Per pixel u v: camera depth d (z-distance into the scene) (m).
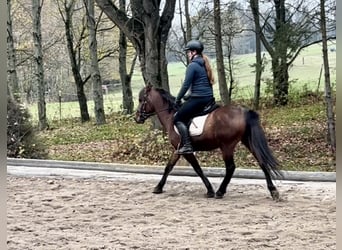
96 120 25.09
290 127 17.67
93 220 6.97
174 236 6.14
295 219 6.84
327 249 5.49
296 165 13.80
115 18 14.98
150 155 14.47
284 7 20.09
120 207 7.69
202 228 6.49
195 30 22.28
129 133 19.91
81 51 30.19
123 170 10.16
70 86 33.81
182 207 7.66
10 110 12.02
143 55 15.11
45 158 12.59
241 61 23.41
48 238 6.07
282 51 18.83
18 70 31.59
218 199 8.13
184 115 8.12
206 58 8.19
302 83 23.30
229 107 8.09
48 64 31.92
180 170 9.77
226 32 21.75
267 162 7.80
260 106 22.61
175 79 24.73
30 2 29.42
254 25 22.02
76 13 29.77
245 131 7.91
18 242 5.89
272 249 5.55
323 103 21.03
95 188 8.99
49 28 30.72
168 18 15.19
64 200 8.17
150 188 8.93
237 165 13.53
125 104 27.67
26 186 9.19
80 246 5.74
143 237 6.11
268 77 22.20
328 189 8.55
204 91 8.08
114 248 5.66
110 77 32.94
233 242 5.84
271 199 8.03
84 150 17.14
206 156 14.55
